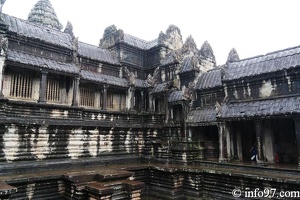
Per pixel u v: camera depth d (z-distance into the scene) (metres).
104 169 18.09
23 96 21.11
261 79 20.28
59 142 19.28
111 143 22.81
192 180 18.53
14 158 16.86
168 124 25.27
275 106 18.47
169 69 28.83
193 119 24.20
